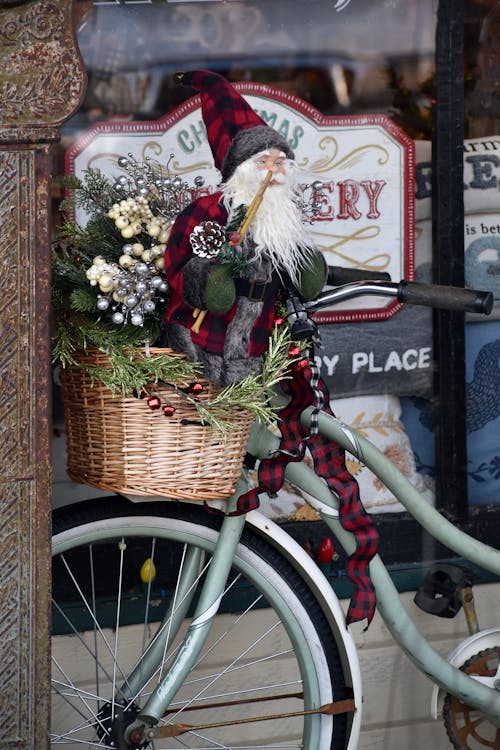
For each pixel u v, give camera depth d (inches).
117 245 114.1
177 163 156.3
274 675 159.3
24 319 98.6
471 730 137.6
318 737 129.9
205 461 112.1
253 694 158.4
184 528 125.1
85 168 153.6
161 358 108.1
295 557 126.3
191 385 108.7
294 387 118.3
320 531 163.2
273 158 107.3
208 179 157.4
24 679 104.0
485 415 173.0
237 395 108.5
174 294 109.4
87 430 112.1
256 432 123.3
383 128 162.1
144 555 154.7
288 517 163.3
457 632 167.0
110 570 153.8
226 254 102.7
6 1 92.9
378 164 162.9
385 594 126.7
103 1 150.9
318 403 115.6
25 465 100.7
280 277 111.9
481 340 172.6
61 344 109.6
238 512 119.3
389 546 165.9
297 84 158.4
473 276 170.4
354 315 165.0
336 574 161.8
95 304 110.2
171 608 130.3
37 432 100.2
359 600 122.6
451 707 137.0
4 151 96.0
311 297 113.9
